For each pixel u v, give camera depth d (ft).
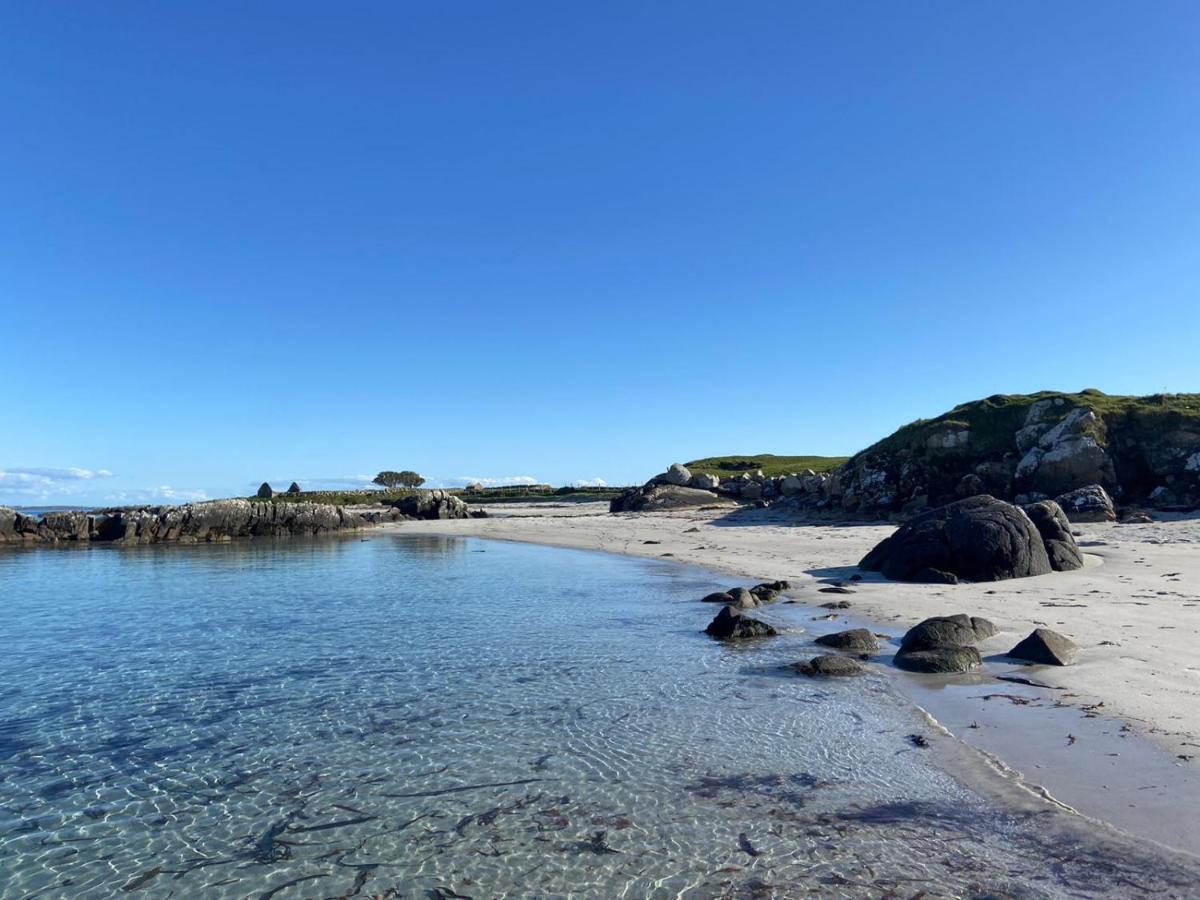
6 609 84.74
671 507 219.61
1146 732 34.27
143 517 191.83
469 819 30.76
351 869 27.20
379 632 68.28
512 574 113.60
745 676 50.19
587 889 25.17
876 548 92.73
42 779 35.91
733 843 27.68
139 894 25.96
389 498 368.89
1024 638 53.21
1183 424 134.82
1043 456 140.46
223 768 36.88
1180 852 24.38
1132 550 90.53
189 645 63.98
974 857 25.39
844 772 33.50
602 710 44.09
